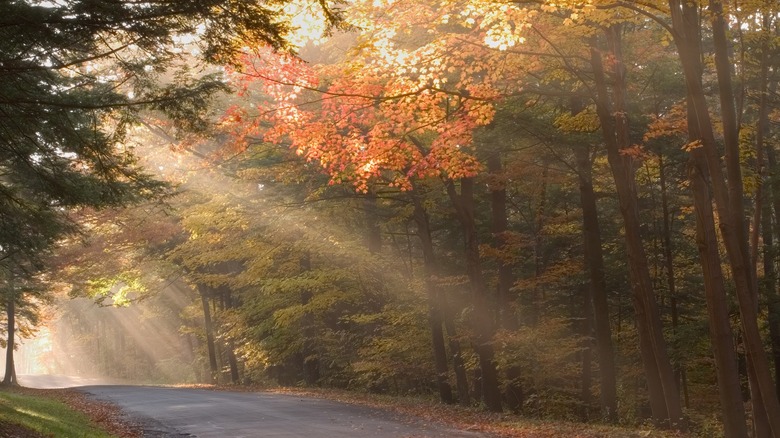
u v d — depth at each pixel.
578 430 15.79
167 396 29.44
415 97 13.66
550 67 16.08
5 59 10.77
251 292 36.38
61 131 13.23
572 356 28.69
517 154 20.94
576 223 28.25
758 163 16.64
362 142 14.14
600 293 20.16
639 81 21.20
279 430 16.81
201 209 25.88
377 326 30.02
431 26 13.42
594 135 18.86
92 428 18.06
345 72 13.09
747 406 25.39
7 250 21.06
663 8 13.66
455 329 24.78
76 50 11.37
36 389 37.34
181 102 12.55
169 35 10.79
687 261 28.22
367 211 25.53
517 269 28.25
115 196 16.97
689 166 13.84
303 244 26.02
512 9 12.16
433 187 22.91
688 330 22.64
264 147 21.98
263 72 13.05
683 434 14.95
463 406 22.81
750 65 19.67
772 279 22.83
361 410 21.47
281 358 35.56
